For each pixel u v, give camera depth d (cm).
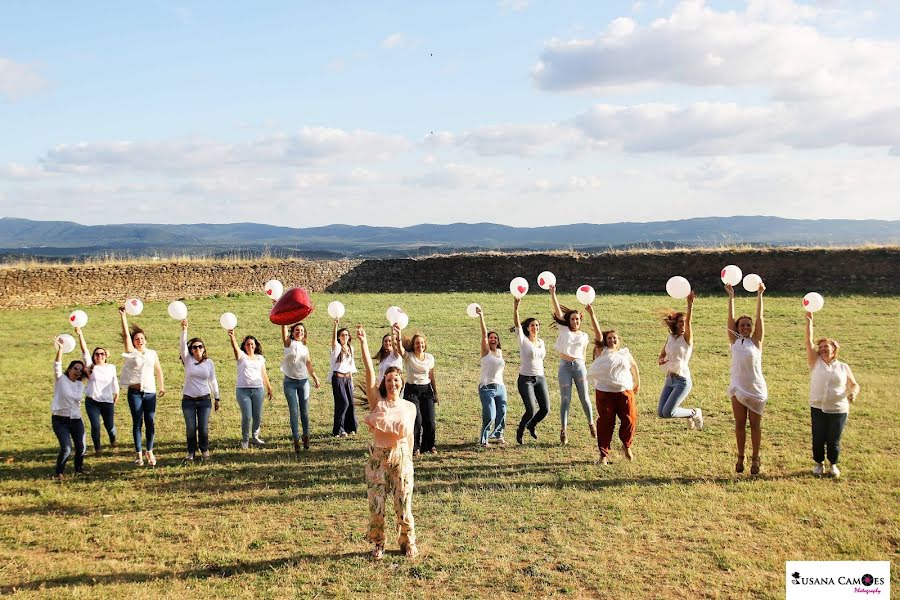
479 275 3428
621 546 651
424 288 3484
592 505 758
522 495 793
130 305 962
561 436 1024
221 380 1537
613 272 3238
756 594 556
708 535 671
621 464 915
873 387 1345
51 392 1434
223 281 3288
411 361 977
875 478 825
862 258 2889
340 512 761
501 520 719
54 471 936
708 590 561
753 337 868
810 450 958
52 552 675
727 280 889
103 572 620
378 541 634
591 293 982
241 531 706
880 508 727
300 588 577
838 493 774
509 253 3447
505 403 1038
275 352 1884
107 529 723
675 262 3150
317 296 3170
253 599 559
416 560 627
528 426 1048
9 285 2761
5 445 1062
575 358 1023
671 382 982
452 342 1969
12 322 2391
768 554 624
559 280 3312
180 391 1446
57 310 2722
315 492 828
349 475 895
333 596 563
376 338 2012
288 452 1013
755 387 852
